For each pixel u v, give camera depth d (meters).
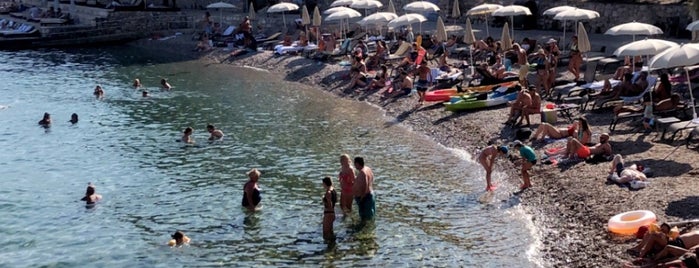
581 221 19.44
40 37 62.50
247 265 18.41
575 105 29.02
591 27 44.97
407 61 40.50
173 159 28.00
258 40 56.25
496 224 20.22
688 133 24.62
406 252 18.77
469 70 37.94
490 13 40.03
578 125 24.95
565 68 37.34
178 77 47.38
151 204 22.95
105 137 31.73
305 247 19.34
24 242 20.16
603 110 28.89
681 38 40.25
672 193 19.69
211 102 38.88
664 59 21.67
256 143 30.00
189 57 55.50
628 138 24.98
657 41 27.20
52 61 54.78
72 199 23.61
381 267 17.97
